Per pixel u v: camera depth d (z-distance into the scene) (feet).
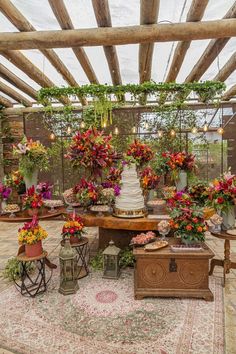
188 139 20.84
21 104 22.43
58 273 10.40
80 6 9.87
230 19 10.32
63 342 6.36
